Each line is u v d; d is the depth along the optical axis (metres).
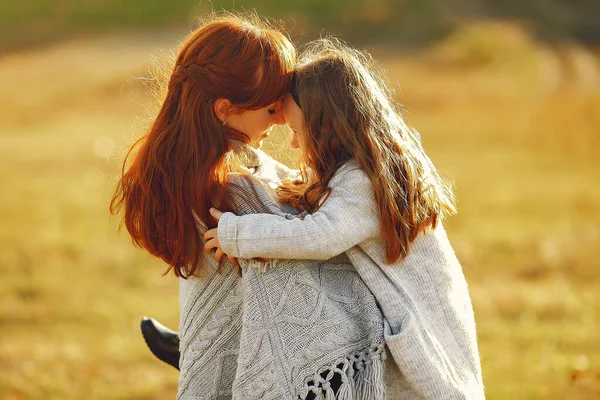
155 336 5.23
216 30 4.46
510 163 26.06
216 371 4.52
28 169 24.77
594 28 71.50
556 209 19.45
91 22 66.00
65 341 11.04
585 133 30.73
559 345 10.06
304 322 4.30
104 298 13.09
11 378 9.38
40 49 56.53
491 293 12.78
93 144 29.19
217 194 4.42
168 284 13.97
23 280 13.76
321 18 67.12
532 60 54.34
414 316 4.38
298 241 4.22
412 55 57.41
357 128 4.39
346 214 4.29
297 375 4.24
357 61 4.54
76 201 20.28
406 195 4.41
